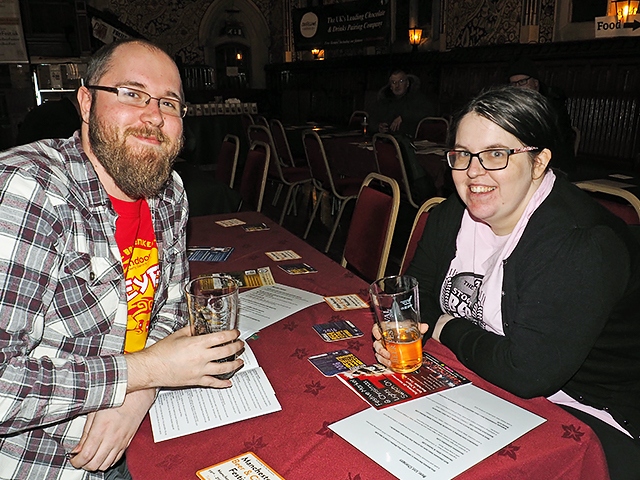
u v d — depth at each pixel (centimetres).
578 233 119
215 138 852
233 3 1176
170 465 87
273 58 1239
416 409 100
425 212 190
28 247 95
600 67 578
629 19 537
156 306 138
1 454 103
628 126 550
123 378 97
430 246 154
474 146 124
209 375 105
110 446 97
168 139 115
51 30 980
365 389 107
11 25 884
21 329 94
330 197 611
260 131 535
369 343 128
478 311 134
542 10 649
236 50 1209
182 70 1152
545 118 121
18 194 96
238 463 86
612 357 127
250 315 143
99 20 997
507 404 103
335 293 158
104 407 97
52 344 106
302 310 146
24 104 919
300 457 88
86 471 109
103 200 112
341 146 526
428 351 128
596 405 128
